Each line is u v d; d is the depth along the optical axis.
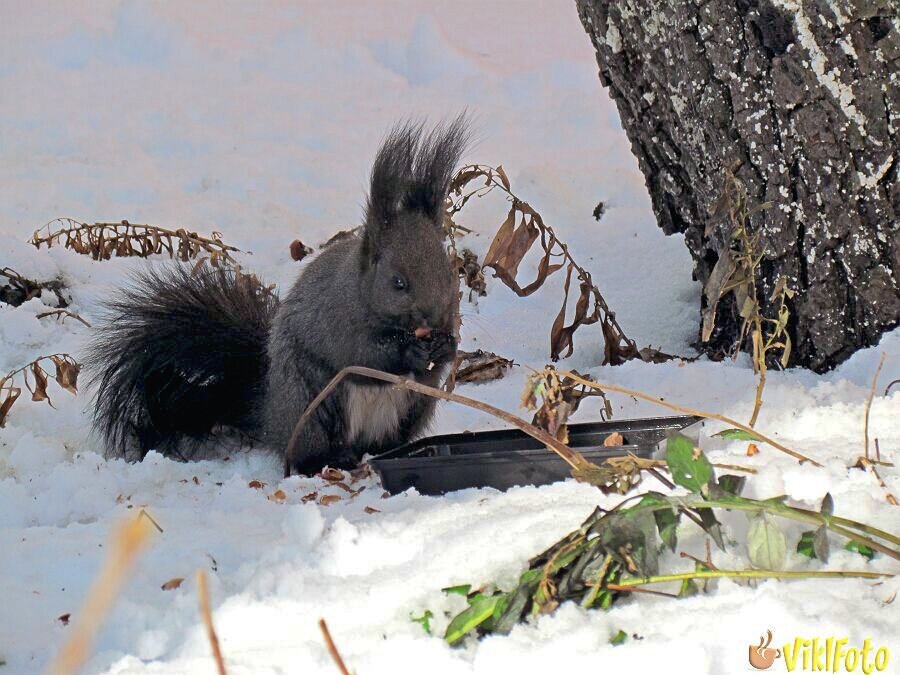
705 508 5.08
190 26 24.08
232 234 15.77
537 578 5.02
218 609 5.40
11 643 5.26
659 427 8.29
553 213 15.55
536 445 8.41
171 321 10.44
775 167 10.14
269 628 5.27
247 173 17.83
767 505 5.07
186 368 10.34
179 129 19.47
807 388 9.73
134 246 15.66
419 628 5.11
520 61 22.97
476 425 10.33
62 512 7.71
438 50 22.72
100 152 18.42
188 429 10.40
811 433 7.93
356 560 6.09
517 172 17.20
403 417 9.82
